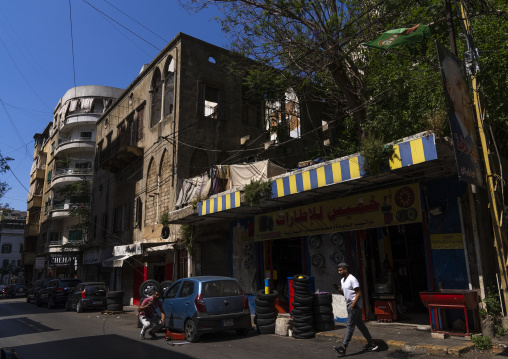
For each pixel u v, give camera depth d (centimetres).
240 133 2059
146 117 2253
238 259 1465
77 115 3947
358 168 912
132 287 2184
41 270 4322
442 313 804
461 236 838
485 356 640
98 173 2981
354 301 700
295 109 2198
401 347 716
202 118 1942
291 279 987
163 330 1065
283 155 2169
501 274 747
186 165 1844
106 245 2442
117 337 984
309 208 1166
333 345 786
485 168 770
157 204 2002
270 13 1329
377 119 1195
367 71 1416
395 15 1227
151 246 1867
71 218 3925
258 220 1351
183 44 1969
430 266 885
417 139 798
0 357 387
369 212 1000
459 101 735
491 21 912
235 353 737
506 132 1030
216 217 1484
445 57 734
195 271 1661
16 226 6669
